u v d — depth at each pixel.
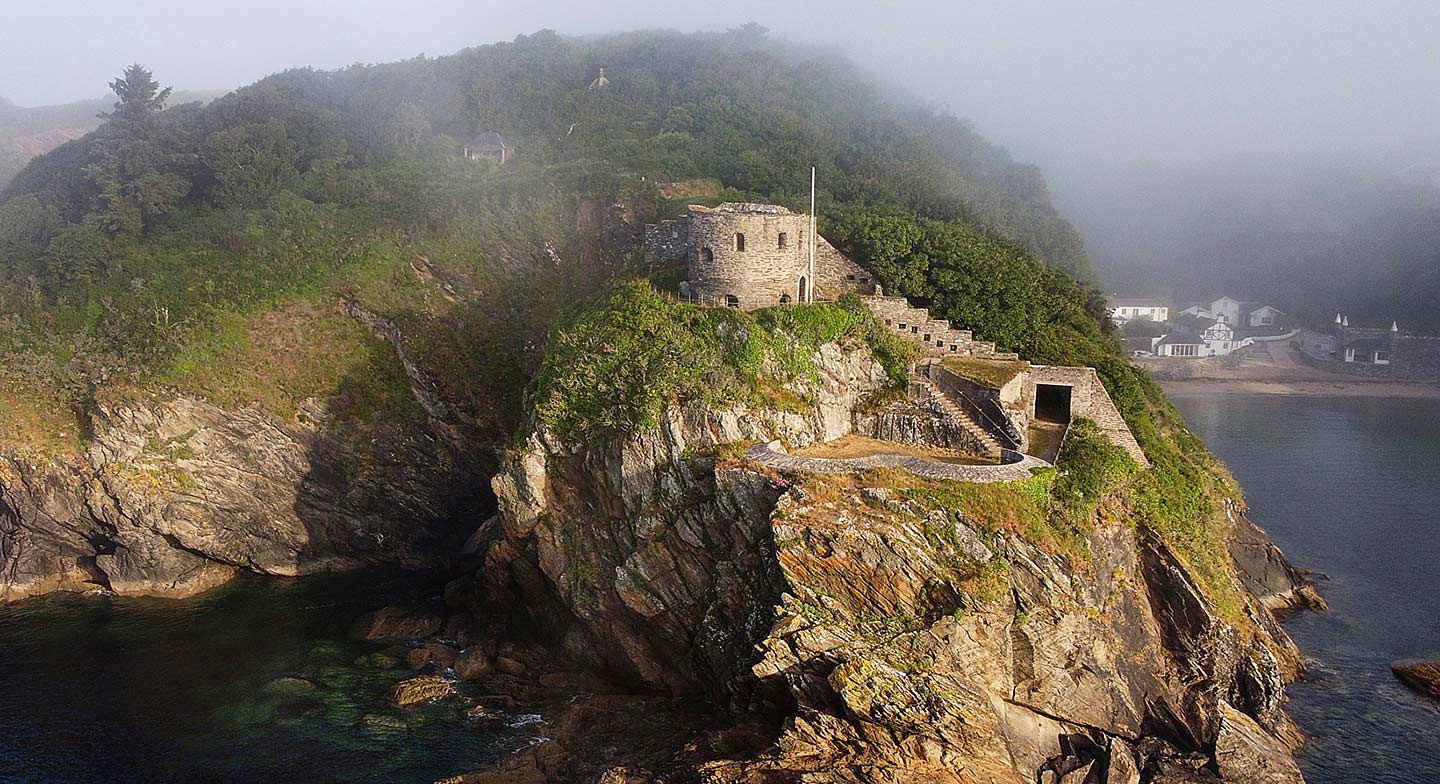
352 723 50.66
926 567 41.94
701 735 44.19
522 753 46.78
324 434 76.25
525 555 57.91
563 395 55.28
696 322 54.84
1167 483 56.66
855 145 114.25
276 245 87.38
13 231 94.69
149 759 47.53
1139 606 50.19
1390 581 72.75
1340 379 178.50
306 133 113.50
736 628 46.44
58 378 74.38
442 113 126.31
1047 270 77.81
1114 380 62.12
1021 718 42.38
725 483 46.81
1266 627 58.28
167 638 63.09
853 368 55.41
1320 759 48.06
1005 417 52.41
